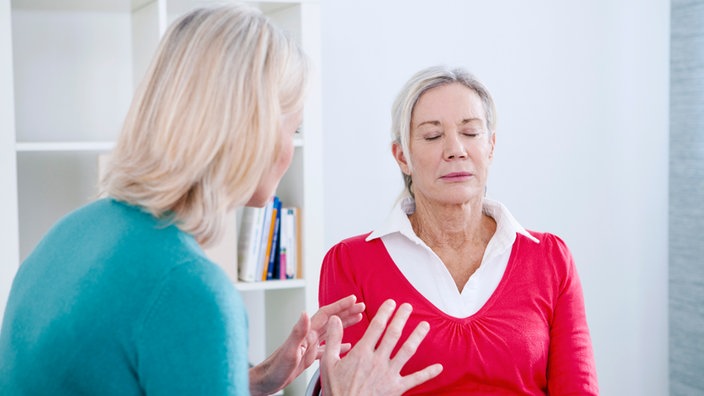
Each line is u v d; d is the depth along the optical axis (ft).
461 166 6.39
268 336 10.06
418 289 6.51
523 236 6.70
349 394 4.19
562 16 11.20
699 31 10.77
